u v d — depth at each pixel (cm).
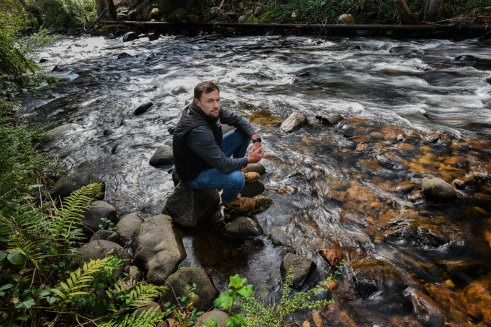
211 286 248
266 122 545
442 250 279
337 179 383
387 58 904
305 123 526
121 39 1475
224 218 334
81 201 260
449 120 523
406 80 733
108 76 888
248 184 367
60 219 246
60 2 1591
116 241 303
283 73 829
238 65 920
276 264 277
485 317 218
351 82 735
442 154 418
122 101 682
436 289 243
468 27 1013
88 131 552
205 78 809
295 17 1341
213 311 225
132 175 421
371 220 318
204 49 1172
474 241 285
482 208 323
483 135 463
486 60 796
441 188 333
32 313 199
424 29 1073
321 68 848
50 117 614
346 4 1251
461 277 252
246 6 1536
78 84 818
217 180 309
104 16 1642
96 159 463
